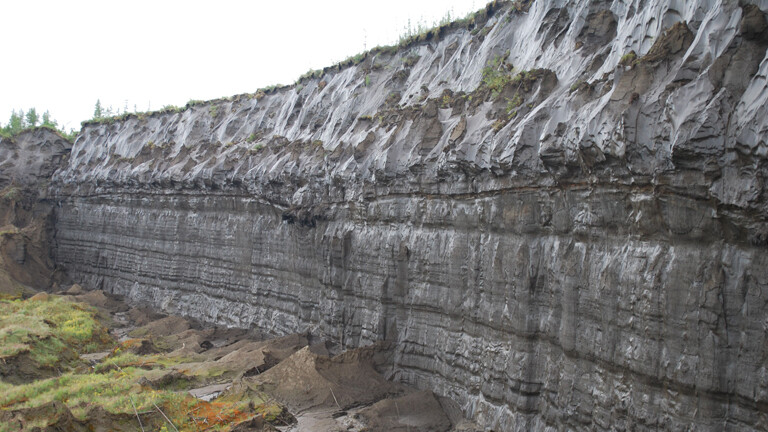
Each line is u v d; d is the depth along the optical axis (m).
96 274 50.97
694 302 12.65
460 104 24.44
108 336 34.09
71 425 17.19
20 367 24.73
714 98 12.48
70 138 65.31
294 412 21.80
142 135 55.06
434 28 33.78
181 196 42.50
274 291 33.97
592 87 16.88
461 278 21.31
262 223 35.56
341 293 27.92
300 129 38.75
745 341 11.89
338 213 28.94
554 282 16.91
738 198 11.77
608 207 15.11
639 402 13.58
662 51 14.62
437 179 22.67
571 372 15.86
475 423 19.17
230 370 26.59
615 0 19.98
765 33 12.52
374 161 25.97
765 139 11.21
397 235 24.78
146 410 19.66
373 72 35.91
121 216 48.97
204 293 39.38
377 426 19.89
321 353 27.17
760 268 11.76
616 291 14.61
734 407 11.99
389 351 24.69
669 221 13.25
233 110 49.03
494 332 19.16
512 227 18.66
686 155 12.59
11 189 57.00
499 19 28.02
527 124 18.16
